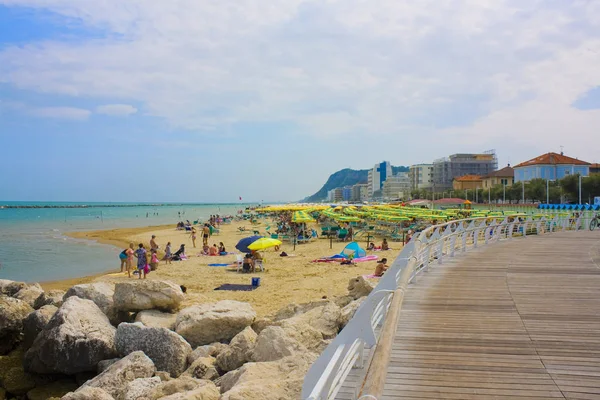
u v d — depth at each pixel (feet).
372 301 17.66
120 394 26.71
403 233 115.85
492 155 494.18
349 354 15.16
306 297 52.65
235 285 60.80
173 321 39.32
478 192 327.26
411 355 20.70
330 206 260.83
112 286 46.62
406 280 20.88
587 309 28.30
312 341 31.27
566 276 38.75
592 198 206.08
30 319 38.04
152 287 41.55
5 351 38.96
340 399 16.15
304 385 13.67
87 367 33.04
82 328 33.83
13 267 90.02
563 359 20.13
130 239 145.28
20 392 32.78
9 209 489.26
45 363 32.86
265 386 21.63
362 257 82.17
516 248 57.67
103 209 521.65
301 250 99.91
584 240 67.97
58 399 27.14
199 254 99.35
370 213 156.35
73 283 72.33
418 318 26.53
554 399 16.38
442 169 483.51
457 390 17.12
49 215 346.74
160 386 25.58
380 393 10.26
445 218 136.77
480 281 36.86
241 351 30.19
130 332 33.71
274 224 209.26
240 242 78.54
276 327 29.68
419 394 16.80
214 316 36.81
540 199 239.71
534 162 275.39
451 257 49.67
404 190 540.11
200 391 22.59
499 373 18.66
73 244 132.77
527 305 29.32
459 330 24.29
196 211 472.44
